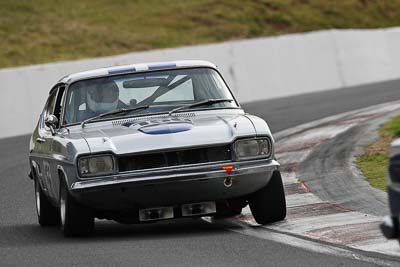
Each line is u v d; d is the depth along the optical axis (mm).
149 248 31188
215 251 30094
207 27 136250
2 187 52875
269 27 139250
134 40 128625
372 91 92438
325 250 29484
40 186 39844
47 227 39125
